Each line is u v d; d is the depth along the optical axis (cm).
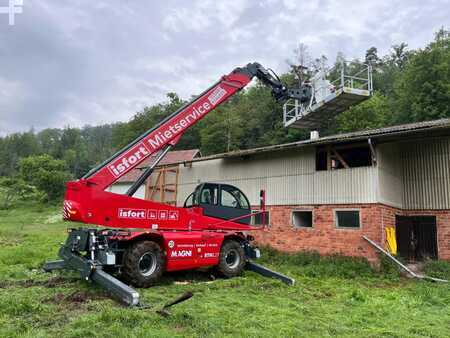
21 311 580
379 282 1023
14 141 11538
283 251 1404
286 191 1438
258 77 1113
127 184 2573
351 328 580
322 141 1258
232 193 1081
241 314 626
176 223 931
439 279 1046
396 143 1384
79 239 820
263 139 4506
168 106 6159
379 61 6462
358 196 1240
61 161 6169
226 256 1005
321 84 1390
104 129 14525
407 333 564
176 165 1858
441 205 1293
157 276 829
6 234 2053
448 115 3375
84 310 612
